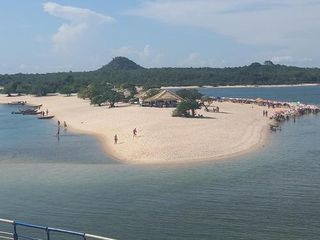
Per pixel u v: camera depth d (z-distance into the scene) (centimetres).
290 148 7169
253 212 3856
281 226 3506
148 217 3806
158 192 4581
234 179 5072
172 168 5753
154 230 3500
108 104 15812
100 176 5403
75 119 12250
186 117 10894
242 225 3550
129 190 4697
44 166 6131
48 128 10775
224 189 4634
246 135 8369
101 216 3872
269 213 3819
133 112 12056
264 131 9319
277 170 5506
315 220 3619
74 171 5741
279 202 4128
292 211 3856
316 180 4934
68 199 4425
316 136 8675
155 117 10812
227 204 4106
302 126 10594
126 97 16388
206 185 4819
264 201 4169
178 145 7181
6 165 6278
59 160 6562
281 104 16525
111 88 19812
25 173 5703
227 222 3625
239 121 10544
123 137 8338
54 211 4053
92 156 6812
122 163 6200
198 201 4219
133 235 3412
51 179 5316
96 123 10750
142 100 14800
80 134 9406
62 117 13288
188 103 11062
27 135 9581
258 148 7175
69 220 3794
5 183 5166
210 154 6581
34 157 6881
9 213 4025
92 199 4397
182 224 3609
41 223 3738
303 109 14562
